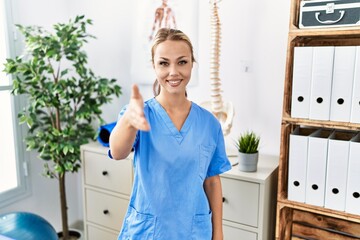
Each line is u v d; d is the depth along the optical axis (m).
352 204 1.38
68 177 2.66
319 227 1.58
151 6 2.19
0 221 1.75
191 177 1.09
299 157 1.46
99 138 2.07
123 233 1.14
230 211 1.65
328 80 1.36
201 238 1.12
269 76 1.90
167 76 1.04
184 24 2.08
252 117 1.99
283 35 1.83
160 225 1.07
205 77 2.09
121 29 2.36
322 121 1.40
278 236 1.57
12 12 2.12
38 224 1.80
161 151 1.07
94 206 2.17
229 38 1.97
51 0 2.39
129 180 1.98
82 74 2.14
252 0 1.88
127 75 2.40
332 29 1.32
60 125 2.22
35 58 1.92
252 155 1.62
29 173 2.34
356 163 1.35
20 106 2.23
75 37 2.00
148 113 1.10
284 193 1.58
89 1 2.45
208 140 1.15
